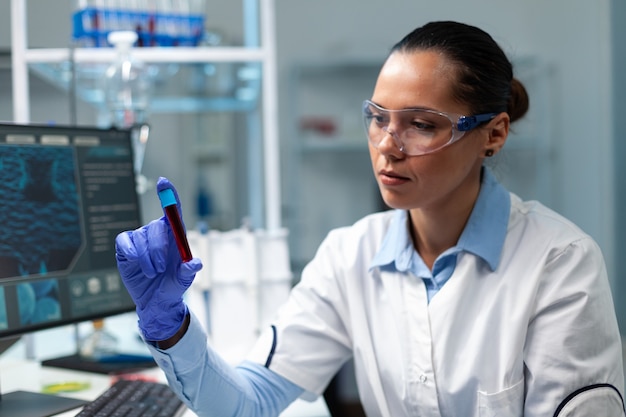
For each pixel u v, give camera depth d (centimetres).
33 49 188
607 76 347
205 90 311
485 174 128
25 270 130
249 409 120
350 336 134
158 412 122
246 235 177
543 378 111
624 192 338
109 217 147
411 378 119
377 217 139
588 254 116
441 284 122
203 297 175
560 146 415
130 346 184
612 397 109
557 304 113
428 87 108
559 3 414
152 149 392
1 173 128
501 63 114
